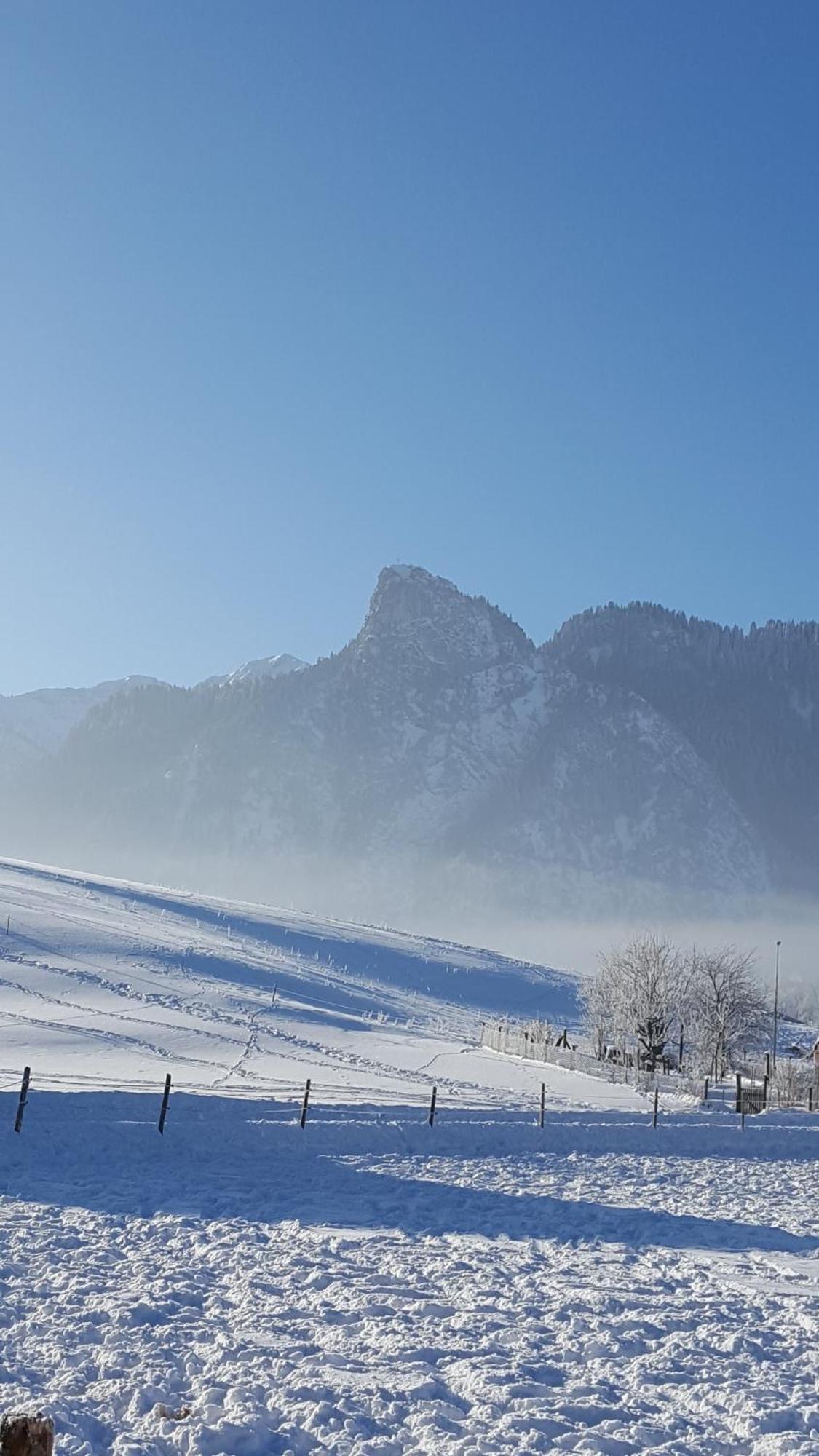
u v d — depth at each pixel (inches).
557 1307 735.1
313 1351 601.3
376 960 6378.0
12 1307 657.6
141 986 3705.7
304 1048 3011.8
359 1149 1537.9
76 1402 498.0
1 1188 1115.9
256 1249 868.0
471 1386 558.9
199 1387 530.6
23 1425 268.2
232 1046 2903.5
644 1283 832.3
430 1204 1156.5
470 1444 470.6
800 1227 1140.5
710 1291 815.1
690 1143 1862.7
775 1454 478.0
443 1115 1827.0
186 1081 2218.3
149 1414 490.0
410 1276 806.5
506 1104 2130.9
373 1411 512.1
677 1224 1120.8
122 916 5167.3
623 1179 1465.3
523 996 6422.2
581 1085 2610.7
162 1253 842.2
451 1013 5064.0
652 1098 2444.6
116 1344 590.9
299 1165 1382.9
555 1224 1081.4
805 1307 768.9
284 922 6855.3
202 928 5570.9
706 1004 3917.3
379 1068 2763.3
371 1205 1133.1
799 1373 611.8
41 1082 1966.0
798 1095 2578.7
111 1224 954.1
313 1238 931.3
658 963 3887.8
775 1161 1784.0
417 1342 629.9
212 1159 1381.6
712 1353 644.1
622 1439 490.0
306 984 4559.5
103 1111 1550.2
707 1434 510.0
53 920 4542.3
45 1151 1336.1
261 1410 499.8
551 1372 593.3
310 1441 470.9
